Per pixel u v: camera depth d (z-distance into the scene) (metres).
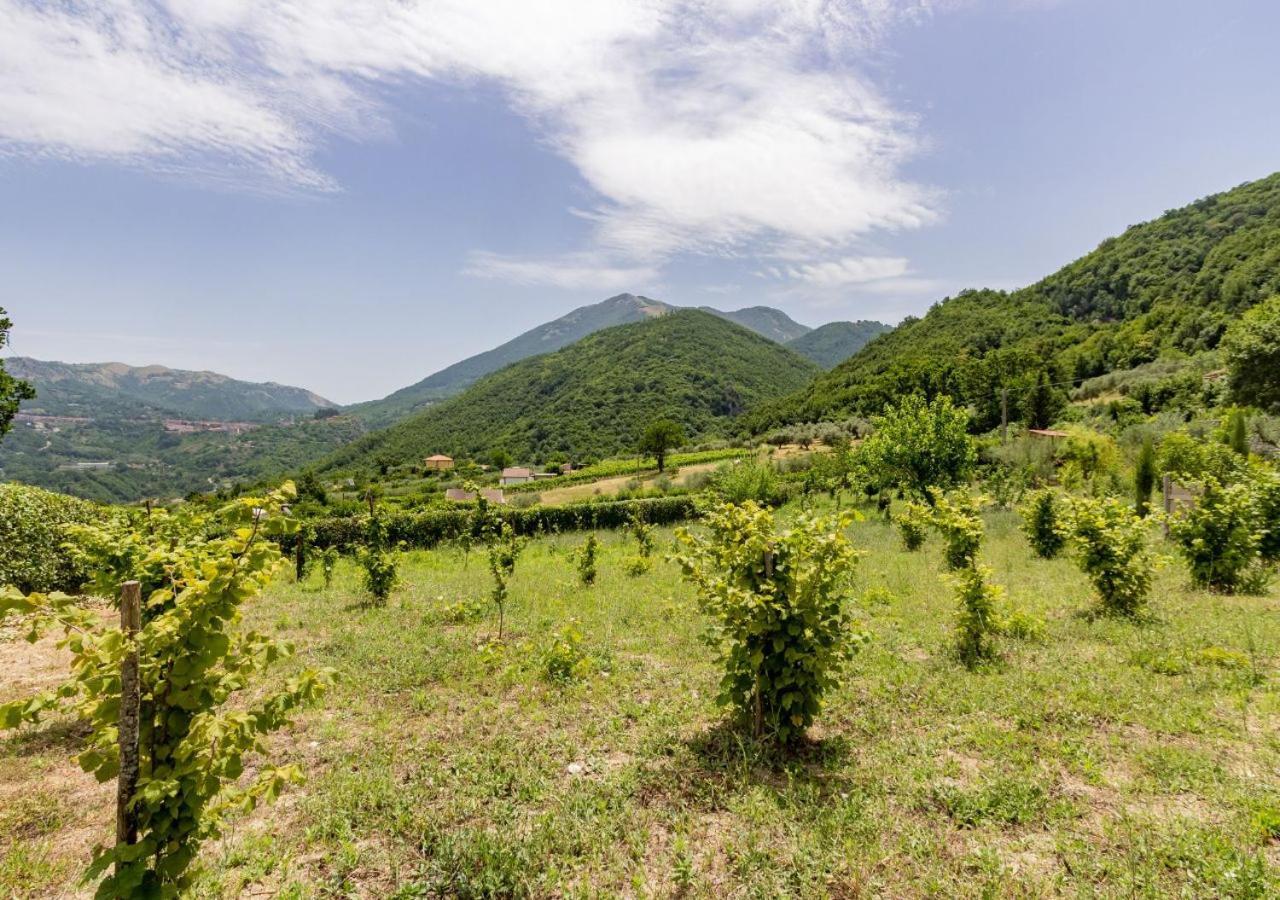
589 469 68.75
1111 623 8.01
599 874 3.49
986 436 46.81
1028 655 7.04
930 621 8.80
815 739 5.27
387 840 3.87
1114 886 3.23
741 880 3.39
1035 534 13.91
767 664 5.09
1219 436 23.45
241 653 2.86
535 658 7.49
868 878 3.36
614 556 18.33
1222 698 5.58
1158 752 4.60
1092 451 27.73
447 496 46.44
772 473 32.22
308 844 3.84
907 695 6.11
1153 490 20.77
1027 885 3.26
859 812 3.99
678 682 6.67
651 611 10.09
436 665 7.32
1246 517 9.91
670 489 41.25
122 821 2.39
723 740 5.15
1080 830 3.79
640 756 4.96
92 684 2.42
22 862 3.62
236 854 3.64
